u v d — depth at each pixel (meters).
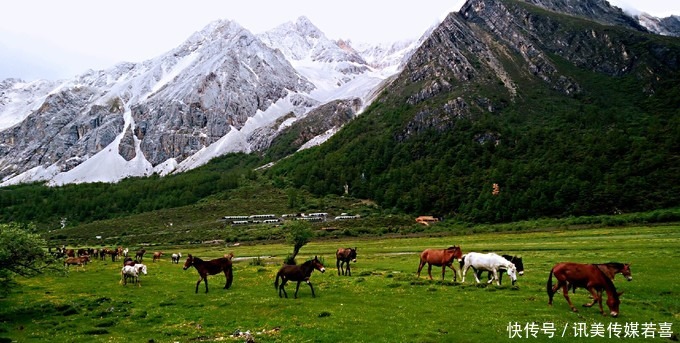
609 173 163.25
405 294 34.19
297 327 25.73
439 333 23.62
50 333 27.25
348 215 191.62
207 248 129.75
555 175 172.25
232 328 26.61
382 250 90.06
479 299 31.11
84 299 37.88
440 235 130.12
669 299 31.17
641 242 69.19
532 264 53.06
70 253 80.19
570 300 30.33
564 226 122.06
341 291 36.81
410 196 198.25
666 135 178.12
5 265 32.66
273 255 93.88
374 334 23.89
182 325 27.86
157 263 79.44
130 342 24.47
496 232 126.94
